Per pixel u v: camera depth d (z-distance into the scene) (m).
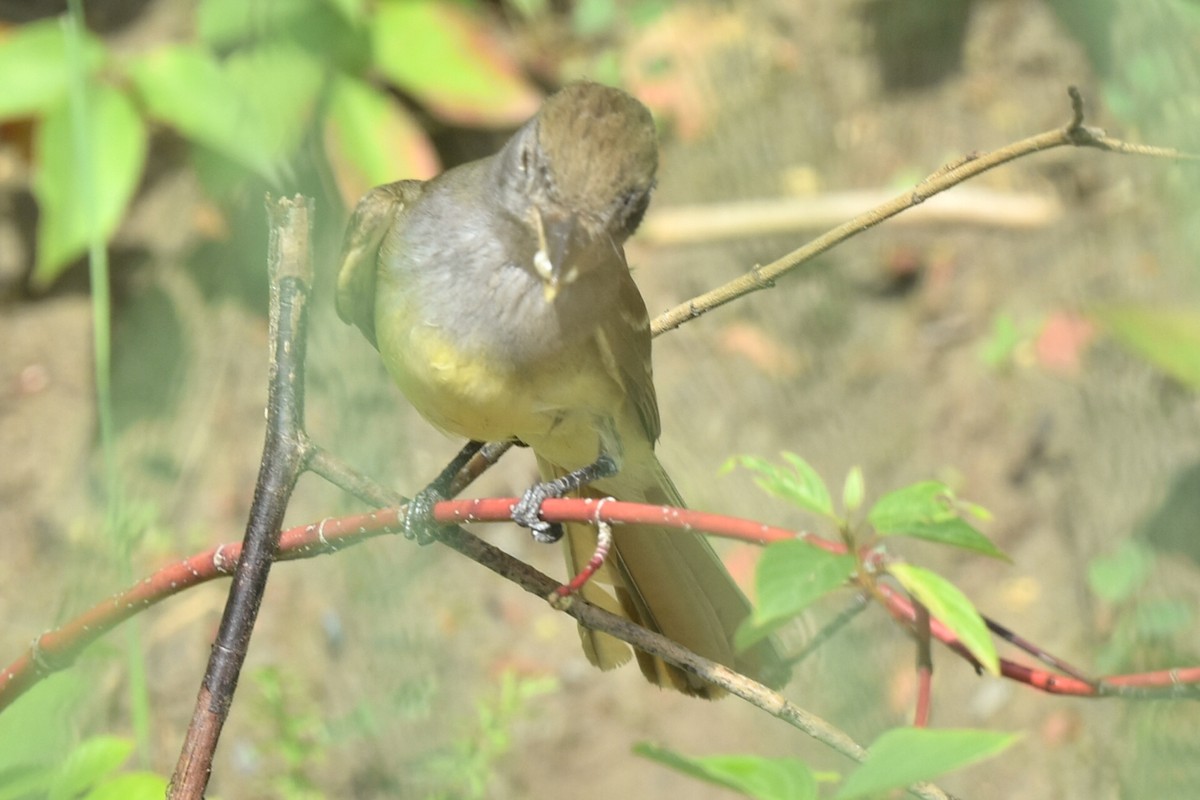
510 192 6.50
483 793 9.85
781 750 10.95
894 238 13.55
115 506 7.67
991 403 12.77
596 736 11.49
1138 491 12.06
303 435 5.39
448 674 11.38
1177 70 11.05
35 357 12.61
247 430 12.30
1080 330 12.71
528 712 9.98
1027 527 12.34
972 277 13.32
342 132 10.79
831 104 14.01
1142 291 12.28
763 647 5.89
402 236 6.77
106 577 11.23
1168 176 12.35
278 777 9.48
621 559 6.75
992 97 13.81
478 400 6.72
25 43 10.43
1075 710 11.39
